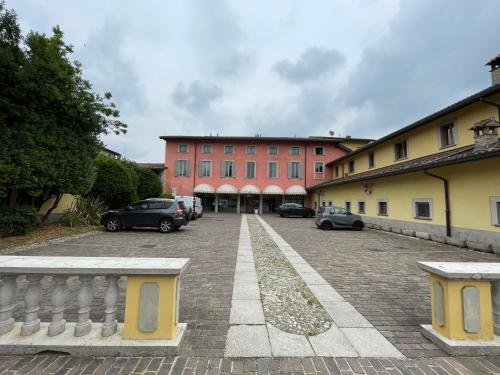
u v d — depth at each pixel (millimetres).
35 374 2613
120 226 13664
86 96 11938
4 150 9039
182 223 13984
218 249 9398
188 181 33688
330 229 16781
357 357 3008
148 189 24438
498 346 3035
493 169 9461
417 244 11078
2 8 8906
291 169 33969
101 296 4840
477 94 10992
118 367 2748
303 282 5801
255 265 7211
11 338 3037
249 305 4480
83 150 12555
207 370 2736
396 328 3715
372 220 17859
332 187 25812
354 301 4711
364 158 23859
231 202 34844
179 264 3195
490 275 3133
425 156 15469
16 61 9109
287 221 23109
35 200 12352
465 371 2771
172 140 34000
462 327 3156
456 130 13266
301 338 3416
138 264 3168
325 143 34219
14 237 10062
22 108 9391
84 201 15219
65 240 10758
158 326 3080
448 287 3201
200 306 4418
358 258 8211
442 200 11883
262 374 2688
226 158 34000
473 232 10211
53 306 3156
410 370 2781
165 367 2766
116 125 13344
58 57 10812
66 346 2947
